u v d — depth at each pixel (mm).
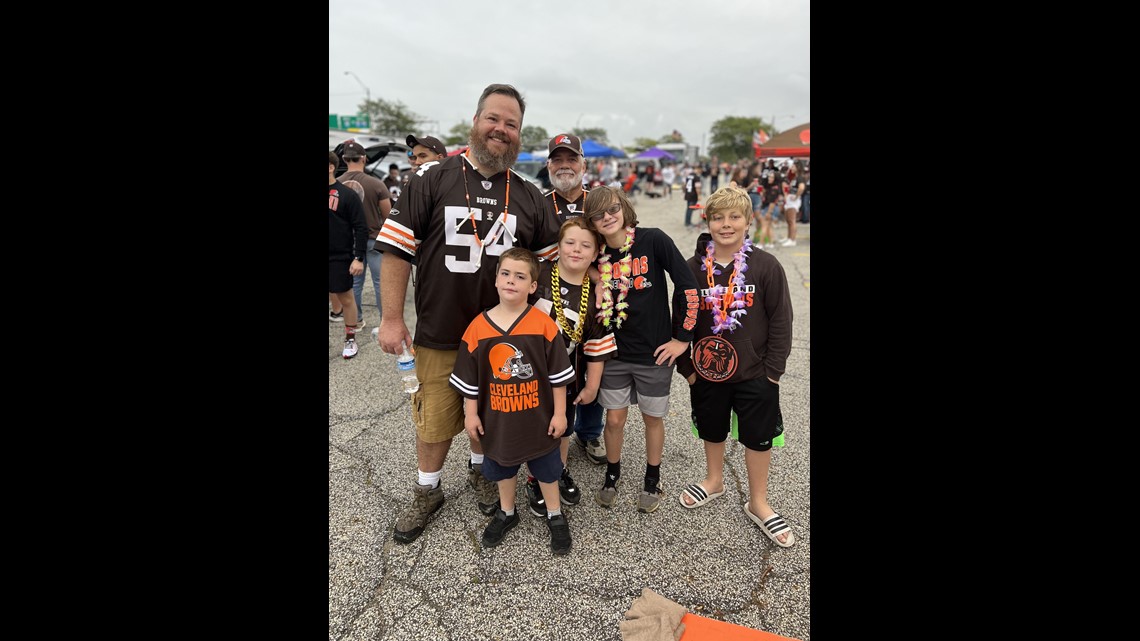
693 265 2242
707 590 1973
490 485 2424
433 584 2016
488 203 2094
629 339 2252
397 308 2135
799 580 2004
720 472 2438
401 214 2047
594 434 2795
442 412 2211
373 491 2559
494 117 2004
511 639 1797
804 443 2912
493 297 2170
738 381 2156
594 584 2010
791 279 6559
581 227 2137
